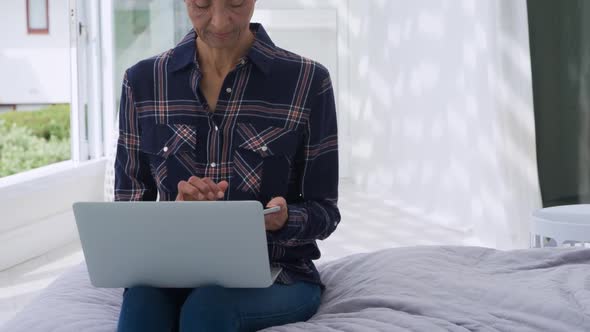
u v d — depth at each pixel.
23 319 1.95
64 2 20.44
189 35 1.98
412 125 6.48
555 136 4.41
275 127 1.93
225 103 1.93
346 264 2.29
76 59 5.69
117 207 1.58
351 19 8.36
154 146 1.95
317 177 1.96
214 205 1.54
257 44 1.95
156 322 1.62
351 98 8.48
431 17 5.92
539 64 4.45
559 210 2.71
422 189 6.28
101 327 1.86
